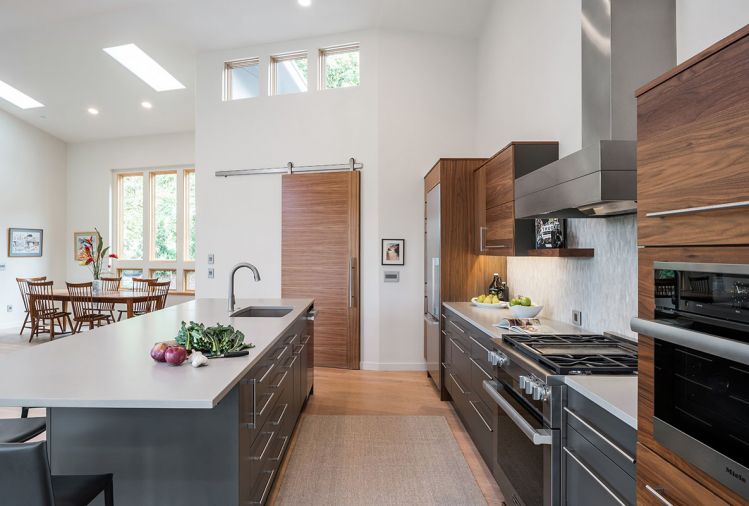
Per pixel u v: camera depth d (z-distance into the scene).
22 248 7.44
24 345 5.96
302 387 3.23
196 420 1.58
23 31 4.85
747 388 0.74
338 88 4.97
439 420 3.33
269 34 4.94
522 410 1.81
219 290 5.28
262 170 5.13
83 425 1.61
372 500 2.21
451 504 2.19
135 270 7.71
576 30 2.57
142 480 1.59
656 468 1.01
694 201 0.89
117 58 5.45
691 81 0.90
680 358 0.92
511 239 2.74
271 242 5.16
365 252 4.88
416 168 4.83
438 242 3.90
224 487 1.57
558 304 2.86
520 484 1.86
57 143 7.96
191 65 5.53
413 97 4.85
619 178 1.50
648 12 1.85
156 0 4.31
